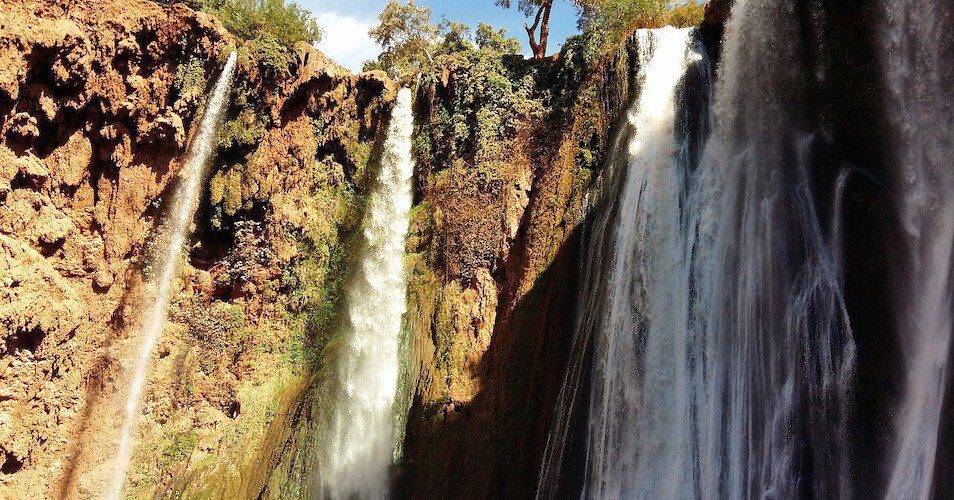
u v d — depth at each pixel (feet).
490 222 62.95
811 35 39.91
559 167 59.93
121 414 61.36
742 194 44.78
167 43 63.16
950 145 31.19
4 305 52.65
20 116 55.42
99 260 61.62
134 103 61.46
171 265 65.57
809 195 39.52
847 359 35.60
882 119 35.06
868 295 34.99
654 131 53.26
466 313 61.67
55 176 59.00
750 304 42.34
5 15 53.67
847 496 34.40
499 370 57.57
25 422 54.49
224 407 65.21
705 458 42.50
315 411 63.72
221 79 65.00
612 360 49.49
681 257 48.44
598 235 54.95
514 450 53.47
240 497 60.64
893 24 34.32
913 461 31.24
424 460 57.11
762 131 43.96
